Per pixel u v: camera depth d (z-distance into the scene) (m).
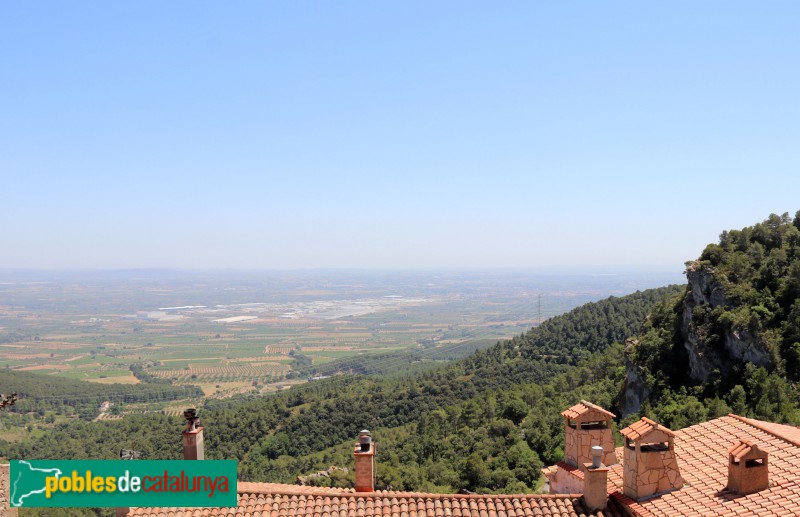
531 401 84.56
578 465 17.08
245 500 15.74
